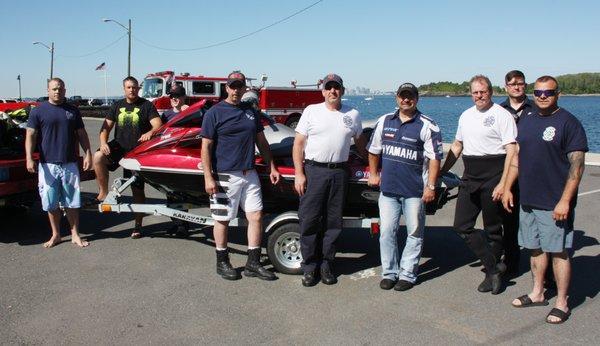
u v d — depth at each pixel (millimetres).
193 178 5652
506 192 4562
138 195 6461
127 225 7207
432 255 6070
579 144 3965
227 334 3975
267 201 5738
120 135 6449
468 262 5789
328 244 5020
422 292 4871
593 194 9867
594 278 5234
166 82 21328
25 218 7562
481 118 4750
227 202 5059
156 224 7254
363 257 5961
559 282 4219
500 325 4152
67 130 5969
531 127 4180
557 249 4133
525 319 4266
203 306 4496
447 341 3879
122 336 3924
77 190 6133
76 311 4363
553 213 4082
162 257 5828
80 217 7629
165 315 4301
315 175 4855
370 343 3846
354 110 4938
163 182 5824
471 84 4785
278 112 21688
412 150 4734
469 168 4859
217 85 22250
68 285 4953
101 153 6289
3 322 4145
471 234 4883
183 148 5699
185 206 6121
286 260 5328
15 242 6375
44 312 4340
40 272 5305
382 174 4891
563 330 4059
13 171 6309
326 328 4090
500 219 4875
